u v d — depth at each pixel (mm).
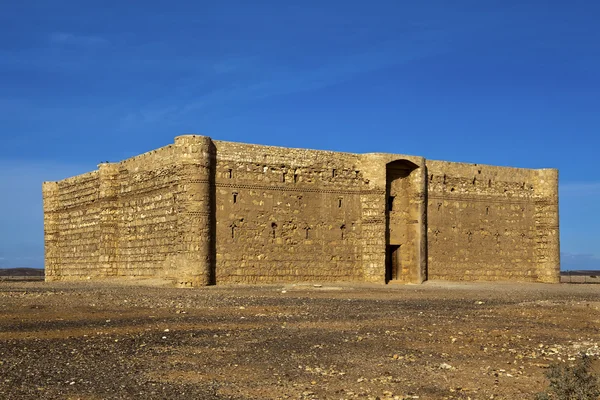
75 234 63750
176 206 48812
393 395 15617
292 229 52531
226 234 49656
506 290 49062
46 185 67625
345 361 18984
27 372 17297
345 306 32625
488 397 15578
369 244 55219
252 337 22609
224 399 15039
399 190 57938
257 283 50562
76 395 15180
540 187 64375
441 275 58906
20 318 26609
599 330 25297
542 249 63875
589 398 14219
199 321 26297
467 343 22062
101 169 57750
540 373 17875
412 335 23391
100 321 25984
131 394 15312
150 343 21391
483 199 61719
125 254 56188
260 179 51344
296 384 16422
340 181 54938
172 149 49406
